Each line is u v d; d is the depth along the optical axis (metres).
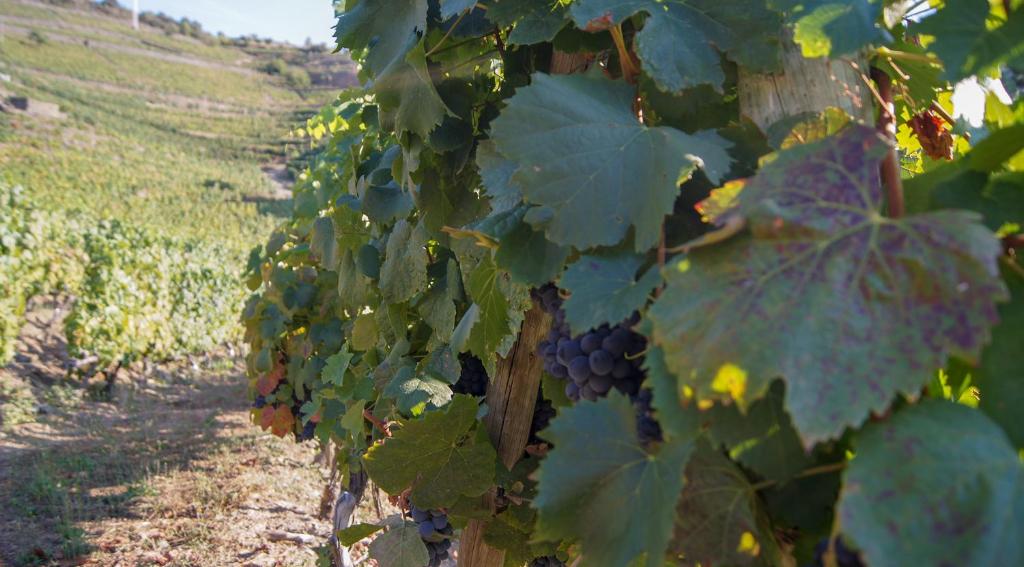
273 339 6.20
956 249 0.88
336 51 2.34
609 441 1.24
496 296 2.09
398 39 2.22
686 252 1.05
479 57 2.32
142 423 12.27
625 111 1.50
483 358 2.22
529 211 1.49
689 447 1.10
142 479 8.87
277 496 8.70
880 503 0.82
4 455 9.88
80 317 14.21
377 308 3.37
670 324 1.02
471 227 1.88
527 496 2.35
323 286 5.98
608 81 1.55
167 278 16.62
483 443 2.28
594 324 1.25
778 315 0.95
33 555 6.70
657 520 1.12
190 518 7.84
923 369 0.87
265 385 6.26
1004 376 0.94
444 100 2.31
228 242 42.91
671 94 1.52
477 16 2.21
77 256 15.02
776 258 0.98
